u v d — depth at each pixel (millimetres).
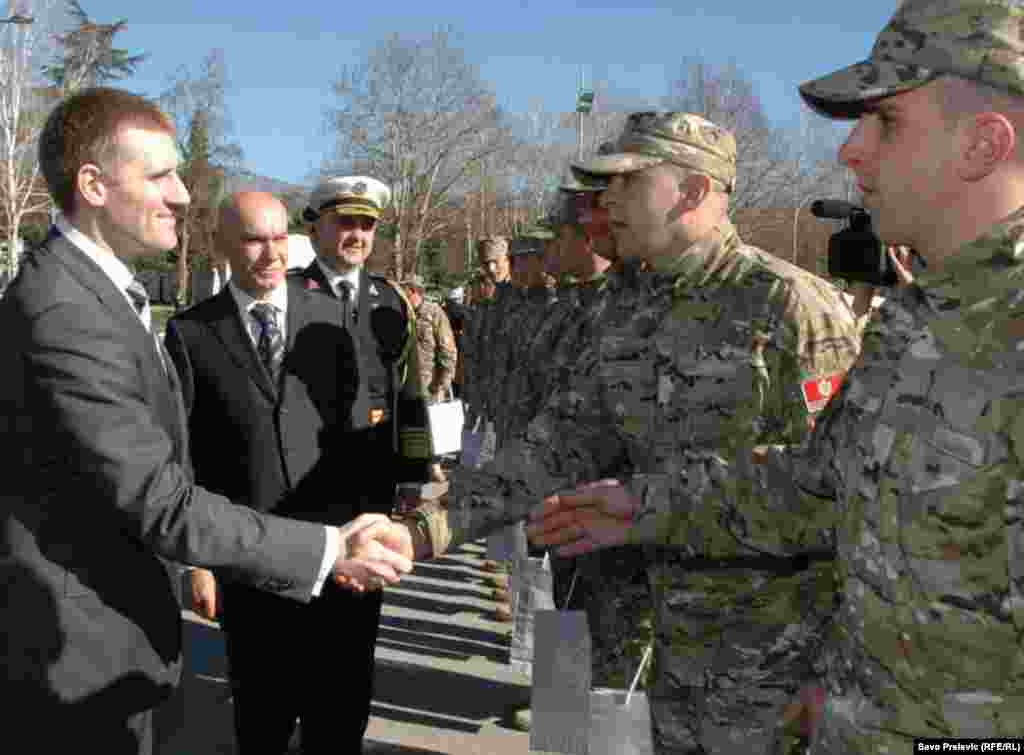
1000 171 1357
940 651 1336
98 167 2053
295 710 3240
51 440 1970
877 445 1414
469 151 46156
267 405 3125
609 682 3049
